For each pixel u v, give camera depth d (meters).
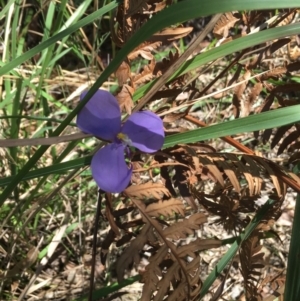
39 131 0.37
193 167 0.24
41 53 0.44
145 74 0.25
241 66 0.28
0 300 0.34
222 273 0.38
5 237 0.36
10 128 0.36
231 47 0.23
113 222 0.23
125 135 0.20
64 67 0.47
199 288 0.24
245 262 0.26
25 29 0.39
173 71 0.21
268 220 0.26
